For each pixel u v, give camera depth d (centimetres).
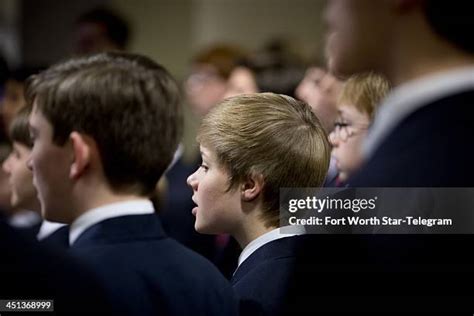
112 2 1091
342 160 315
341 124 320
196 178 303
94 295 213
